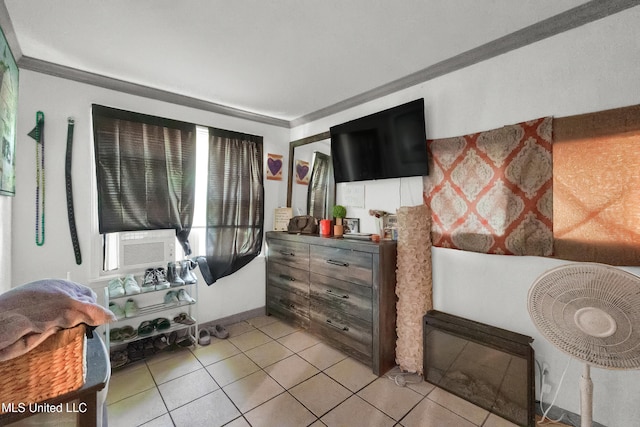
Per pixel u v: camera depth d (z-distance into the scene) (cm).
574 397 158
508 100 180
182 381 200
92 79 220
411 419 164
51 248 206
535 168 167
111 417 165
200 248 286
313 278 262
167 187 254
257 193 319
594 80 150
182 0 141
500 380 168
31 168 198
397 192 243
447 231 207
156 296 256
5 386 74
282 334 274
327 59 201
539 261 169
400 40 178
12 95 165
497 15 155
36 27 162
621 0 140
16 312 75
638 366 100
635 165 138
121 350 229
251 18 156
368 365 214
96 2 142
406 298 209
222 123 295
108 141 224
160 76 224
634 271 141
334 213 278
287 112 312
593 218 148
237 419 164
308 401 179
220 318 294
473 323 189
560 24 157
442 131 212
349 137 268
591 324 105
